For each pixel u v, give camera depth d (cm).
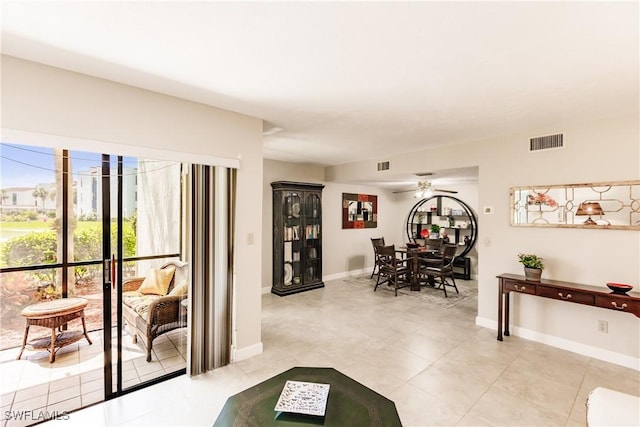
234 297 280
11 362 235
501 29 153
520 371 265
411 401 223
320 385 171
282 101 254
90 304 252
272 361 282
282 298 497
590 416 152
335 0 131
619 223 281
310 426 139
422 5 134
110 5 134
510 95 240
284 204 523
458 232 700
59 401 220
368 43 167
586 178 299
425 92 235
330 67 196
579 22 146
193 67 195
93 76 206
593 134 296
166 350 289
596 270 293
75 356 253
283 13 140
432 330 359
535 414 209
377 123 315
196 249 258
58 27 151
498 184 361
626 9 136
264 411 150
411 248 592
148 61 187
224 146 272
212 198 266
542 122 307
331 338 335
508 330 343
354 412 149
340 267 665
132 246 285
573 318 308
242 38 162
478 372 263
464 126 323
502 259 358
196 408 215
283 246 520
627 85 219
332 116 292
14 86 180
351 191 688
